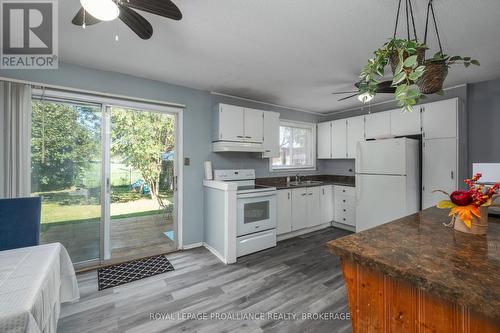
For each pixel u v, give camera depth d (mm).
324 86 3250
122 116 2979
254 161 3992
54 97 2475
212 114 3471
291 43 2092
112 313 1881
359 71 2725
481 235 1166
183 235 3230
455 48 2150
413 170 3225
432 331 828
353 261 973
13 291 983
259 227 3180
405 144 3100
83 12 1336
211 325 1742
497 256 912
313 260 2896
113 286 2287
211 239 3178
